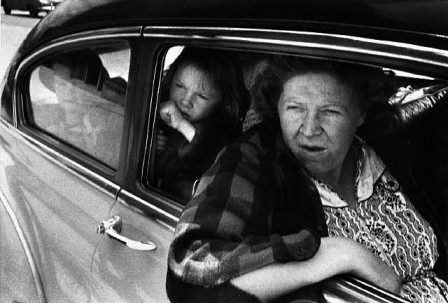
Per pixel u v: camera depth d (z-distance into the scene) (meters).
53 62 2.48
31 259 2.51
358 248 1.53
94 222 2.14
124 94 2.08
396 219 1.55
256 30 1.60
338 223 1.56
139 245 1.90
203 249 1.63
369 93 1.47
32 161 2.56
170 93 1.88
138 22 1.99
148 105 1.96
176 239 1.69
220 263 1.60
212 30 1.72
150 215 1.92
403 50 1.35
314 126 1.55
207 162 1.77
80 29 2.27
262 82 1.63
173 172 1.89
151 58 1.93
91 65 2.25
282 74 1.58
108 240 2.06
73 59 2.35
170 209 1.87
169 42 1.86
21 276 2.59
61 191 2.34
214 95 1.74
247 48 1.63
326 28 1.46
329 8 1.47
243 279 1.57
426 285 1.53
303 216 1.57
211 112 1.76
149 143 1.97
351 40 1.42
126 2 2.08
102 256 2.07
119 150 2.09
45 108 2.56
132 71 2.02
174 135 1.88
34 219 2.49
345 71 1.48
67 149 2.38
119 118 2.10
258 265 1.56
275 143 1.63
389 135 1.50
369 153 1.55
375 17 1.40
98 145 2.22
